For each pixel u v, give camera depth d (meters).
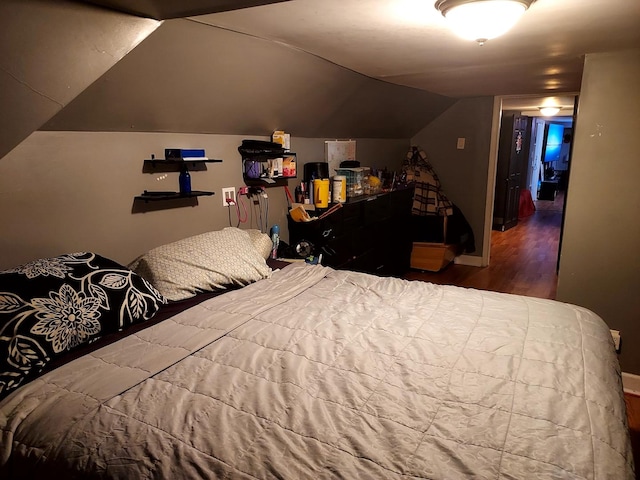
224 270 2.21
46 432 1.17
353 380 1.35
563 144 11.03
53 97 1.13
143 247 2.35
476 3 1.55
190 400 1.26
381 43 2.21
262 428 1.13
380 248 4.13
